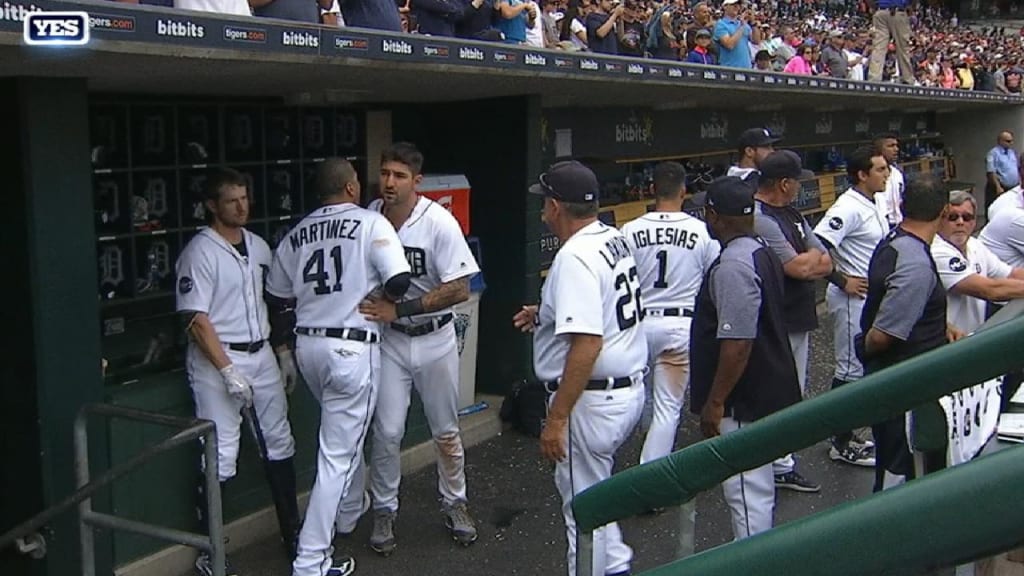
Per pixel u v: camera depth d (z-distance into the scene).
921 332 4.15
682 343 4.93
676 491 1.83
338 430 4.34
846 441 6.18
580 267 3.65
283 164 5.86
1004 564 2.32
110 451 4.19
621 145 9.10
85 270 4.01
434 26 6.65
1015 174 16.45
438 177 6.30
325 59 4.06
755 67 12.84
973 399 2.87
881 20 15.17
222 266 4.35
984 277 4.95
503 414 6.66
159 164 5.11
